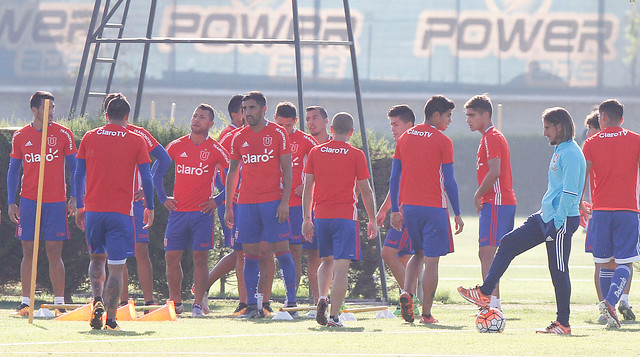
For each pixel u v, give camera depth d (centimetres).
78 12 18800
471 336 2912
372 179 4819
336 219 3297
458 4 19100
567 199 2998
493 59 19012
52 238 3800
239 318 3716
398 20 19062
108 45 18475
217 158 3931
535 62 18975
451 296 5206
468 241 10500
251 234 3666
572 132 3075
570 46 18912
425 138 3394
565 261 3061
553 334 3030
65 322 3297
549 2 19050
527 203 16938
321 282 3328
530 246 3106
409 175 3412
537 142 16938
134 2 18625
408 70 19000
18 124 4897
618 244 3519
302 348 2566
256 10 18938
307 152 4069
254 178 3641
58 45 18775
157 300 4741
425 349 2564
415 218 3403
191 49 18762
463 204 16700
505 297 5191
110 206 2989
